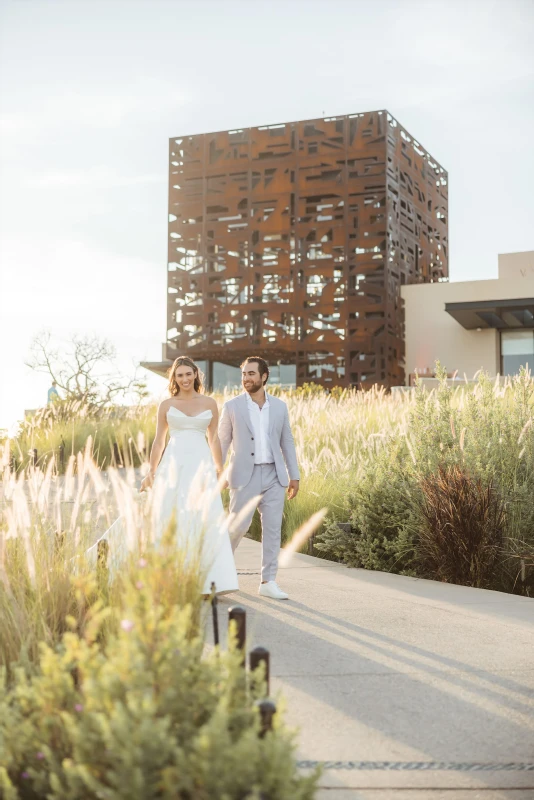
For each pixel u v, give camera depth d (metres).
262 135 49.81
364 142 47.72
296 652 4.76
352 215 47.28
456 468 7.71
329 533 8.89
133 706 2.25
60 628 4.17
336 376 46.09
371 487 8.70
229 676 2.62
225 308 49.12
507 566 7.41
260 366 6.45
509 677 4.32
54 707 2.63
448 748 3.38
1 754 2.49
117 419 17.45
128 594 2.95
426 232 53.69
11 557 4.49
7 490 4.70
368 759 3.27
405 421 11.00
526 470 8.17
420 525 7.88
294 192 48.78
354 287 47.06
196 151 51.38
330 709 3.82
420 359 45.97
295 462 6.59
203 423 6.11
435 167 56.50
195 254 50.69
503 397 9.55
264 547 6.41
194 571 4.05
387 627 5.41
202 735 2.23
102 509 4.56
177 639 2.63
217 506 5.77
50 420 15.62
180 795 2.23
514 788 3.05
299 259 48.16
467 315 40.34
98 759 2.33
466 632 5.29
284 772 2.26
